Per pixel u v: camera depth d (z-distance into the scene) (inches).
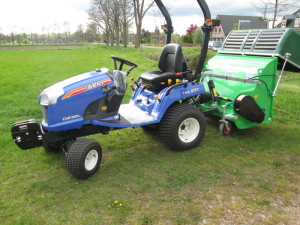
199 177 131.0
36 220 100.8
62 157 150.6
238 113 174.6
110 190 120.0
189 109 156.9
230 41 207.8
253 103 171.8
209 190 120.4
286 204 111.5
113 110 141.6
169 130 151.2
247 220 101.7
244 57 191.6
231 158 151.6
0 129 187.8
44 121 129.6
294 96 289.0
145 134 185.5
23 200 113.3
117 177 130.9
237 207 109.0
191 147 161.6
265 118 185.6
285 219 102.7
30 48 1398.9
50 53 989.8
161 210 106.7
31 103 252.4
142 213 105.0
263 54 179.8
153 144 170.2
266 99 182.2
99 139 177.2
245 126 180.9
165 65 176.1
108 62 624.4
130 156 154.3
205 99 183.5
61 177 130.9
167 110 156.9
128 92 287.3
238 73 181.9
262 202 112.1
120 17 1496.1
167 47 172.6
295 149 162.7
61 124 124.3
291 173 136.2
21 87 325.4
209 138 179.2
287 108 245.0
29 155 152.8
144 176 131.7
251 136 183.0
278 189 121.9
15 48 1385.3
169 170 137.3
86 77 133.6
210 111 175.6
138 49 1063.6
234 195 117.0
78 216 103.2
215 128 197.0
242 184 125.4
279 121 214.5
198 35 1343.5
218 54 214.4
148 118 150.3
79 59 713.0
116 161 148.1
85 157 123.6
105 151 160.9
